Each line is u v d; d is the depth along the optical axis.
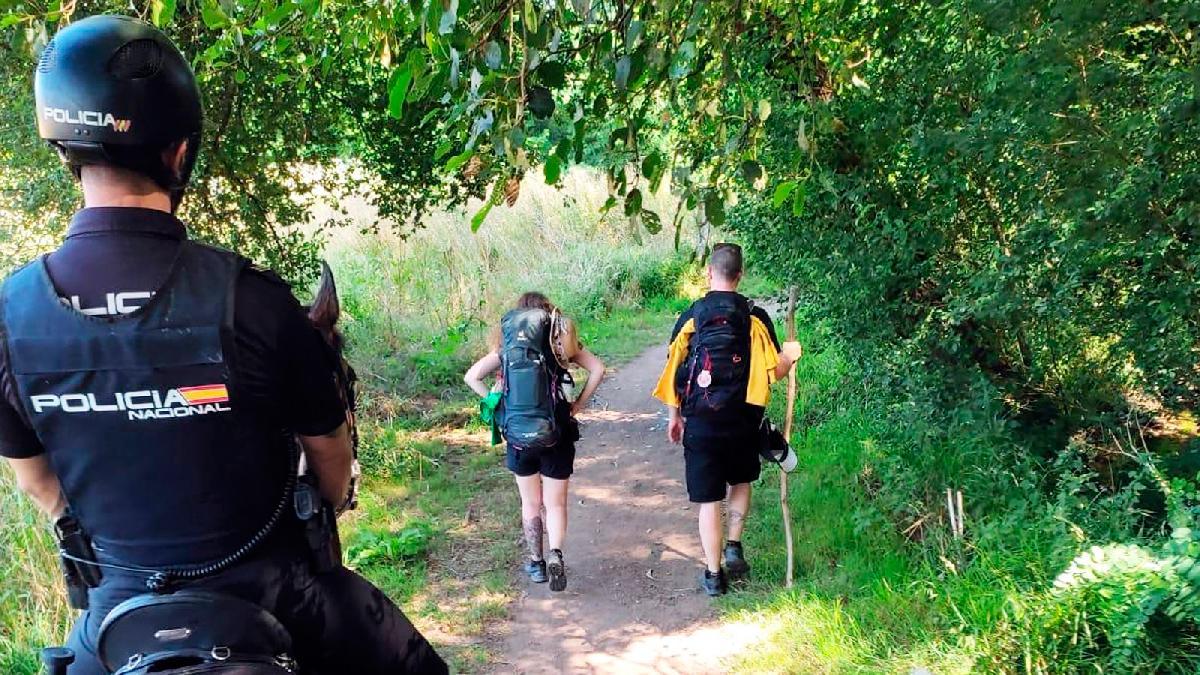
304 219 7.85
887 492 5.55
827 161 5.30
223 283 1.71
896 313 5.54
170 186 1.78
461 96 3.11
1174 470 4.60
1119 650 3.41
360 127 7.86
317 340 1.84
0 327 1.71
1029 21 3.88
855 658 4.20
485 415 5.41
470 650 4.88
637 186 3.32
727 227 6.35
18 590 4.86
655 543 6.13
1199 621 3.21
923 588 4.45
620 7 3.31
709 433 5.06
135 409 1.70
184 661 1.72
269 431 1.79
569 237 14.41
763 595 5.17
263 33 4.55
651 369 10.57
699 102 3.68
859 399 7.02
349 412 2.07
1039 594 3.94
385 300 11.25
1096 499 4.56
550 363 5.25
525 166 3.05
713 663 4.55
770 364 5.03
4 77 6.14
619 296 13.54
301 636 1.94
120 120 1.67
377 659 2.10
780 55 4.36
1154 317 4.22
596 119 3.53
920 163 5.09
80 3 5.42
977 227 5.35
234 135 6.89
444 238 13.20
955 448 5.32
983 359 5.58
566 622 5.14
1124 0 3.57
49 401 1.71
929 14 4.81
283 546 1.89
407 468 7.46
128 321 1.67
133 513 1.75
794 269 6.02
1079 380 5.49
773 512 6.14
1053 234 4.38
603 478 7.39
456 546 6.14
